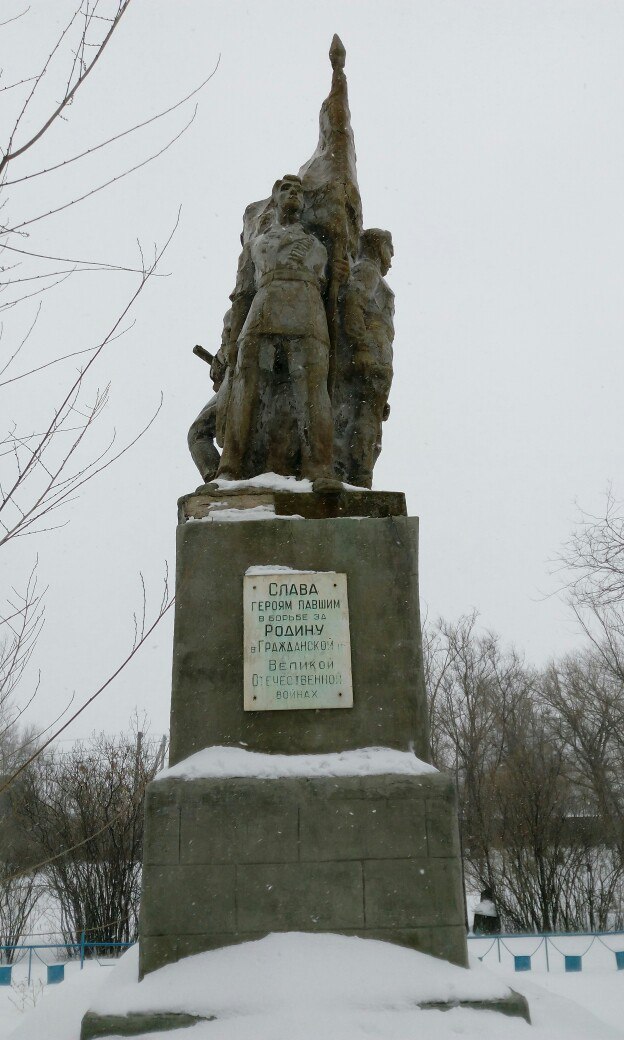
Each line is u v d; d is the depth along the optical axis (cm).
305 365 606
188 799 462
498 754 2548
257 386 606
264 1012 396
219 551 531
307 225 659
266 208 689
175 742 494
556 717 2741
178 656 510
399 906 447
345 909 446
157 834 457
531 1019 426
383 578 528
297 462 613
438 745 2597
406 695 505
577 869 2198
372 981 411
